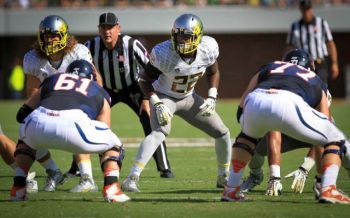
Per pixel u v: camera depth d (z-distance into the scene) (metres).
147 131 24.83
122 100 25.83
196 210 16.66
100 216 15.95
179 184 22.36
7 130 45.28
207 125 21.23
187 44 19.55
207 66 20.61
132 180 20.31
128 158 30.31
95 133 16.88
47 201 18.05
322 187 17.30
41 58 20.81
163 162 24.20
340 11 86.56
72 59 20.88
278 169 19.30
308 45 34.69
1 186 22.06
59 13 87.19
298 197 18.98
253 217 15.78
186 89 20.84
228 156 21.34
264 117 16.75
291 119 16.59
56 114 16.72
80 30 86.88
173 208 16.95
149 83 20.67
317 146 18.05
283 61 19.28
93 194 19.62
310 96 17.27
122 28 87.06
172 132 44.41
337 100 85.62
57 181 20.92
